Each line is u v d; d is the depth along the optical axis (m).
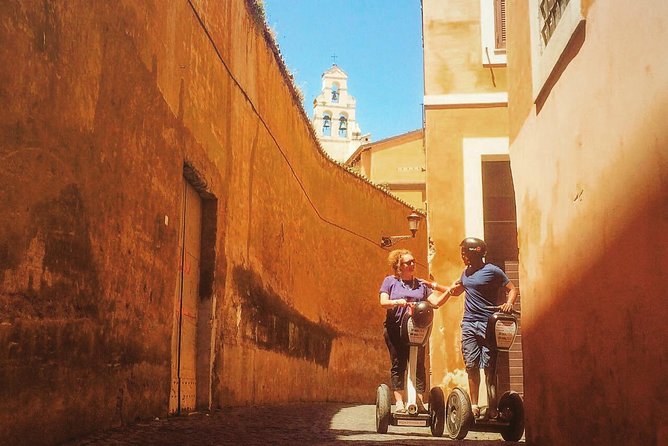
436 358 10.06
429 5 11.23
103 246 4.86
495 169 10.89
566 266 4.08
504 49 10.98
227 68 8.86
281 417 7.53
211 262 8.11
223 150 8.61
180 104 6.89
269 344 11.09
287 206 12.96
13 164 3.57
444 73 10.98
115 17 5.12
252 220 10.16
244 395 9.41
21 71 3.66
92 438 4.45
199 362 7.82
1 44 3.46
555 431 4.27
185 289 7.42
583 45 3.75
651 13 2.82
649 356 2.85
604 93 3.41
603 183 3.42
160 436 4.93
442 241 10.43
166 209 6.41
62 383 4.17
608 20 3.35
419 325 5.89
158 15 6.18
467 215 10.48
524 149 5.23
